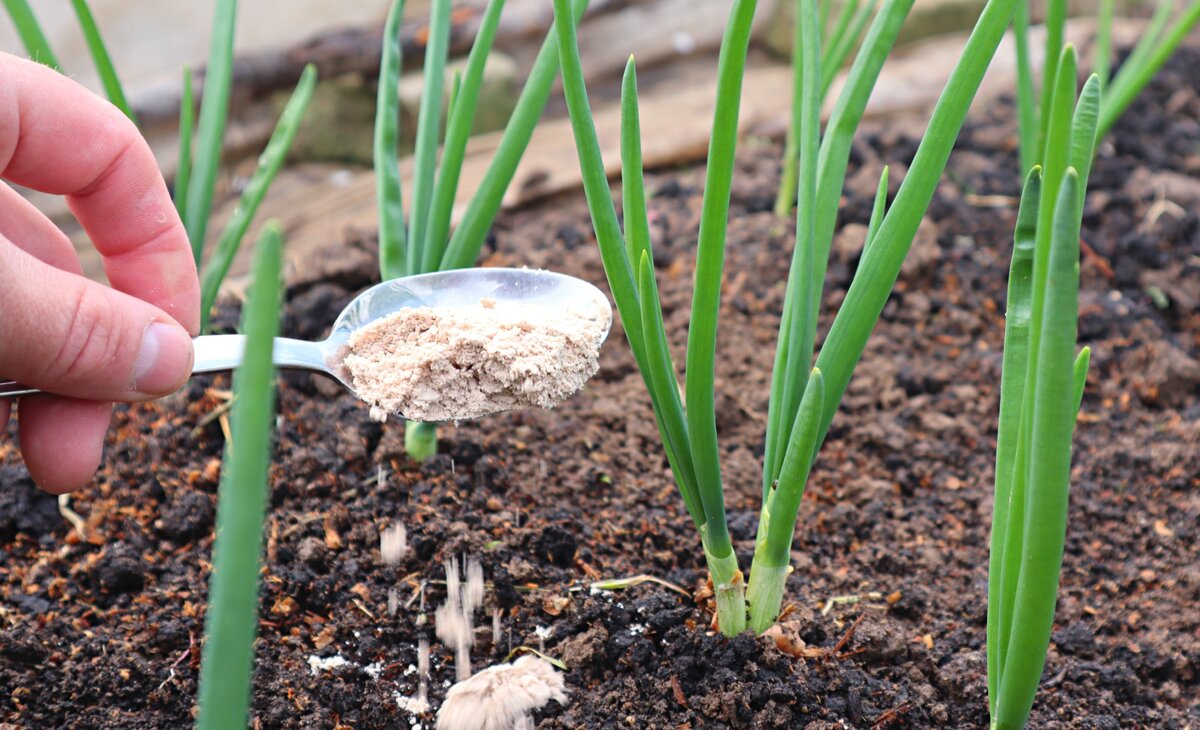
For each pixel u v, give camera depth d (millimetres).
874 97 835
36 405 461
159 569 503
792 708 460
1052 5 550
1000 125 792
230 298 615
